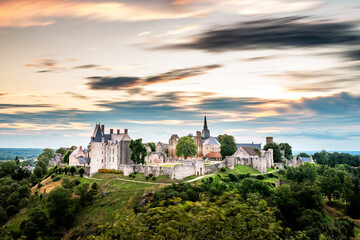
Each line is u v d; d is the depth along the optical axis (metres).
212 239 39.47
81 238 96.69
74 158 192.25
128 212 46.16
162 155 176.62
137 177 134.50
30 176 180.75
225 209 43.09
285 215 100.81
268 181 133.62
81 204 120.25
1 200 136.62
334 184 130.12
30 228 99.44
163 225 39.50
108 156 157.75
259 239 41.31
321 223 90.56
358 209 116.56
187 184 108.62
